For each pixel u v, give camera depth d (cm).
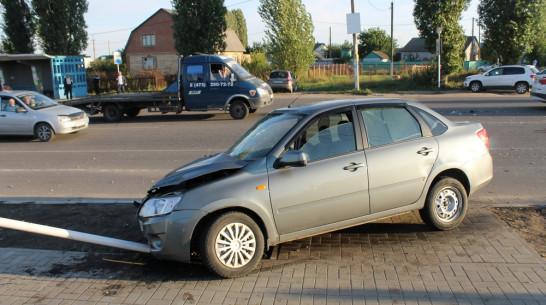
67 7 3681
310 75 4038
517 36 2989
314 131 470
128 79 3672
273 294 398
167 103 1705
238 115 1659
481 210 590
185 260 429
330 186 455
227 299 393
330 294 392
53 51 3697
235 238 430
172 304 389
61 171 975
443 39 2877
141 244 477
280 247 504
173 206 426
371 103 500
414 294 384
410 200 495
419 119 513
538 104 1794
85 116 1521
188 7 3200
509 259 441
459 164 512
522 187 709
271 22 3822
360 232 537
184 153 1104
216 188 427
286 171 445
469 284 396
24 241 556
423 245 488
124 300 400
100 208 674
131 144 1271
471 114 1550
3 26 3744
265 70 4006
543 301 363
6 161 1116
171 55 5047
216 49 3300
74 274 458
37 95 1509
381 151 480
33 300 405
